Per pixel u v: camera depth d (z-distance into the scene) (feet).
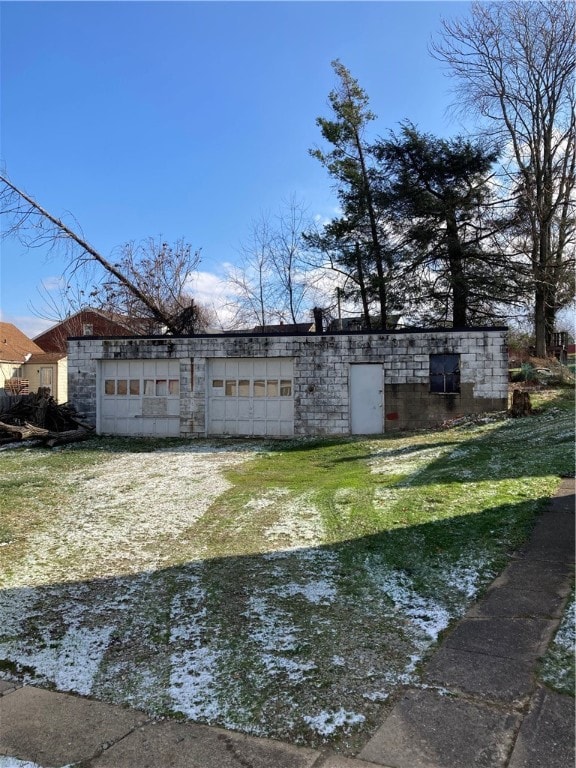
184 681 10.69
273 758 8.42
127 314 86.43
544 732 8.64
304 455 39.63
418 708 9.43
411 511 21.63
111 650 12.03
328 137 82.28
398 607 13.47
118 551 18.84
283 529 20.61
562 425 39.11
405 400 49.14
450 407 48.65
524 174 74.33
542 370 65.31
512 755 8.20
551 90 74.74
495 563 15.76
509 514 20.04
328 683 10.34
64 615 13.82
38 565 17.56
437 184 74.33
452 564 15.98
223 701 9.97
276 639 12.15
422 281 77.05
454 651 11.20
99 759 8.56
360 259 81.82
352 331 49.88
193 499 26.45
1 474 34.06
